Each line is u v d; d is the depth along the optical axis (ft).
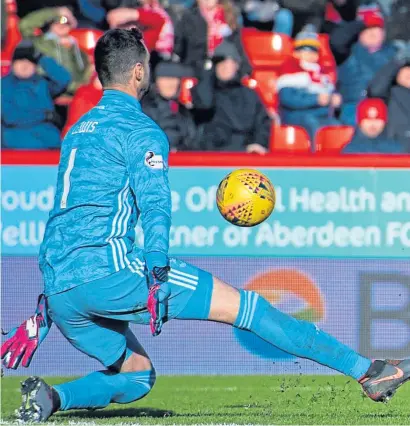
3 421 55.88
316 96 111.34
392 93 105.29
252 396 71.36
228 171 85.71
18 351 51.42
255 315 52.26
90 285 49.11
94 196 49.21
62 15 112.06
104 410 64.95
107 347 55.06
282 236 85.61
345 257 85.76
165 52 115.55
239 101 102.94
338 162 86.07
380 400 54.60
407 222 86.33
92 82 111.55
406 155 86.69
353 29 117.70
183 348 82.79
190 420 59.00
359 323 85.20
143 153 48.14
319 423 57.88
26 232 85.10
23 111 102.22
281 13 123.75
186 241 85.25
